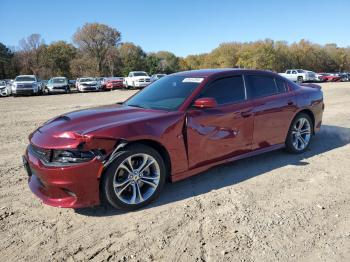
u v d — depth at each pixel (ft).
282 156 18.15
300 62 278.87
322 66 292.61
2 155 19.93
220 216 11.57
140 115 12.97
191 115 13.43
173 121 12.89
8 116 38.52
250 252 9.51
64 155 11.02
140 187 12.53
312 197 12.94
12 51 285.43
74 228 11.12
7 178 15.81
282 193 13.34
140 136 11.91
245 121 15.17
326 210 11.87
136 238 10.41
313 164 16.80
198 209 12.15
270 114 16.31
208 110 14.03
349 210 11.86
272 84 17.19
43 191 11.98
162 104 14.25
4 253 9.81
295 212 11.75
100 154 11.22
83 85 103.60
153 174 12.62
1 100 71.15
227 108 14.65
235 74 15.74
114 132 11.48
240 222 11.13
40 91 92.38
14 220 11.72
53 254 9.71
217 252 9.56
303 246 9.74
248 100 15.60
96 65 270.87
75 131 11.35
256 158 17.88
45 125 13.25
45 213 12.23
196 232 10.63
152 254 9.59
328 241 9.98
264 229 10.68
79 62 267.18
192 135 13.39
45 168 11.07
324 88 80.12
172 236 10.46
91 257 9.52
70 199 11.28
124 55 290.35
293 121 17.89
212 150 14.14
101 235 10.64
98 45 269.03
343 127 26.25
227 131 14.52
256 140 15.92
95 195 11.39
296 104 17.70
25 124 31.96
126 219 11.60
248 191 13.60
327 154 18.52
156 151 12.41
